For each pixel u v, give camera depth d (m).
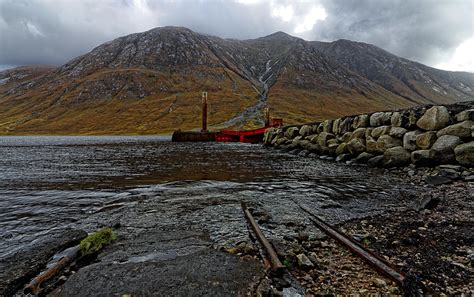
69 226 9.41
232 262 6.57
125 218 10.21
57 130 185.38
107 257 6.87
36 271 6.32
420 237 8.14
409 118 22.53
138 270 6.11
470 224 9.01
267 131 57.09
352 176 19.56
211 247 7.64
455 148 17.81
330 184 16.80
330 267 6.49
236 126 149.12
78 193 14.48
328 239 8.30
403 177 18.59
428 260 6.73
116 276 5.84
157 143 69.06
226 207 11.72
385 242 7.93
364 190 15.07
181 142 72.12
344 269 6.41
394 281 5.75
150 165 26.44
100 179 18.78
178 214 10.71
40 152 43.72
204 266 6.32
